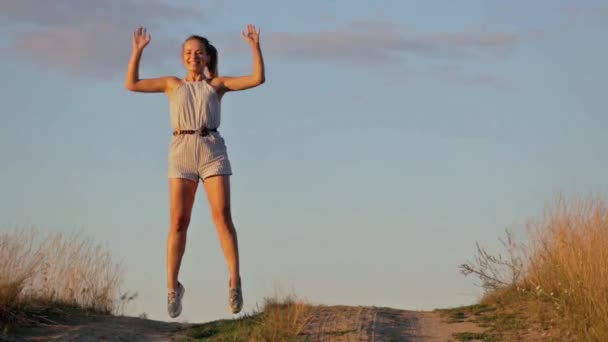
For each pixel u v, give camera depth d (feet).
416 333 29.48
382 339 27.96
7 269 31.83
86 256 35.47
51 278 34.50
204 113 24.20
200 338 29.60
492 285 35.91
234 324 30.86
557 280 32.89
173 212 24.56
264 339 27.58
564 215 34.63
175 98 24.30
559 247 33.53
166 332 30.96
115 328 31.09
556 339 27.99
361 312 32.42
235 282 24.62
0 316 30.71
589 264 30.89
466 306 34.78
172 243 24.86
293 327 28.76
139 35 24.79
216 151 24.29
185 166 24.25
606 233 32.76
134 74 24.62
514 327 29.96
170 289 25.02
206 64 24.95
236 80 24.53
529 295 33.86
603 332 26.73
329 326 29.53
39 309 32.42
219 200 24.26
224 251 24.67
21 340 28.99
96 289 35.09
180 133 24.29
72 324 31.58
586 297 29.40
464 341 28.35
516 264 35.86
